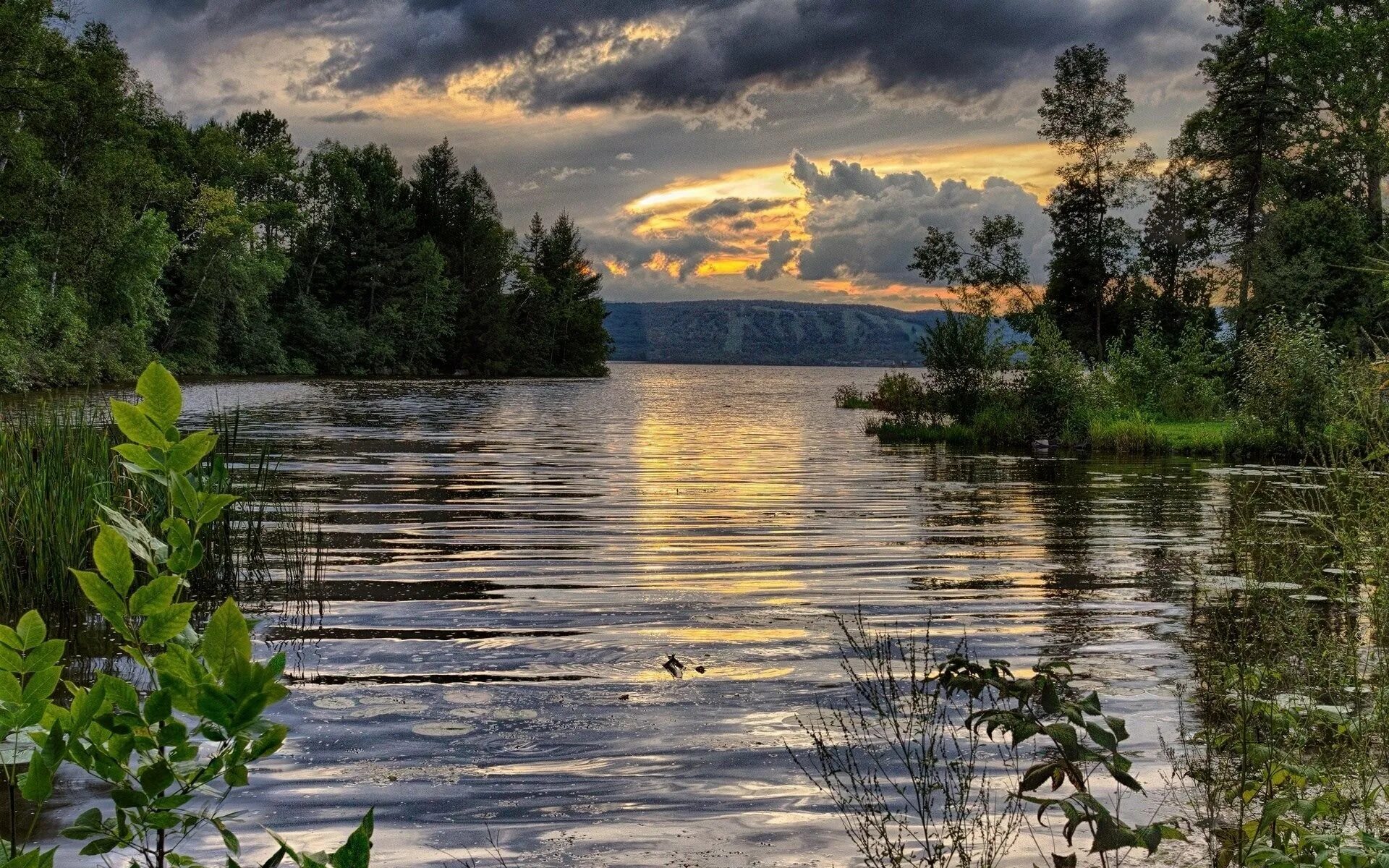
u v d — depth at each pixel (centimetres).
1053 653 619
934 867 330
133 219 4672
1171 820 366
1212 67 4069
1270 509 1245
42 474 769
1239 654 483
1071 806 274
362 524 1088
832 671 578
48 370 3738
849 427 2875
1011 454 2161
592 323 9269
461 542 990
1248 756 340
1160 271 4438
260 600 738
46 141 4259
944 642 648
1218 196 4003
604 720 492
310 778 416
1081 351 4256
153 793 160
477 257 8381
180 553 167
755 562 914
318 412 3106
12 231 4134
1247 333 3216
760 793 403
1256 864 295
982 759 436
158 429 170
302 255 7162
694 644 636
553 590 790
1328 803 309
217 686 154
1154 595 788
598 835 366
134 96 5366
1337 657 426
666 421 3036
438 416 3052
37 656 154
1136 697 527
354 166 7794
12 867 147
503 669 578
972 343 2645
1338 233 3291
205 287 5675
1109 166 4328
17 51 3828
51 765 153
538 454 1939
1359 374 512
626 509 1232
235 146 6400
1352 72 3991
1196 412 2953
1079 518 1218
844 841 359
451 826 372
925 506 1315
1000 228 3978
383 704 513
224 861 337
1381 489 452
